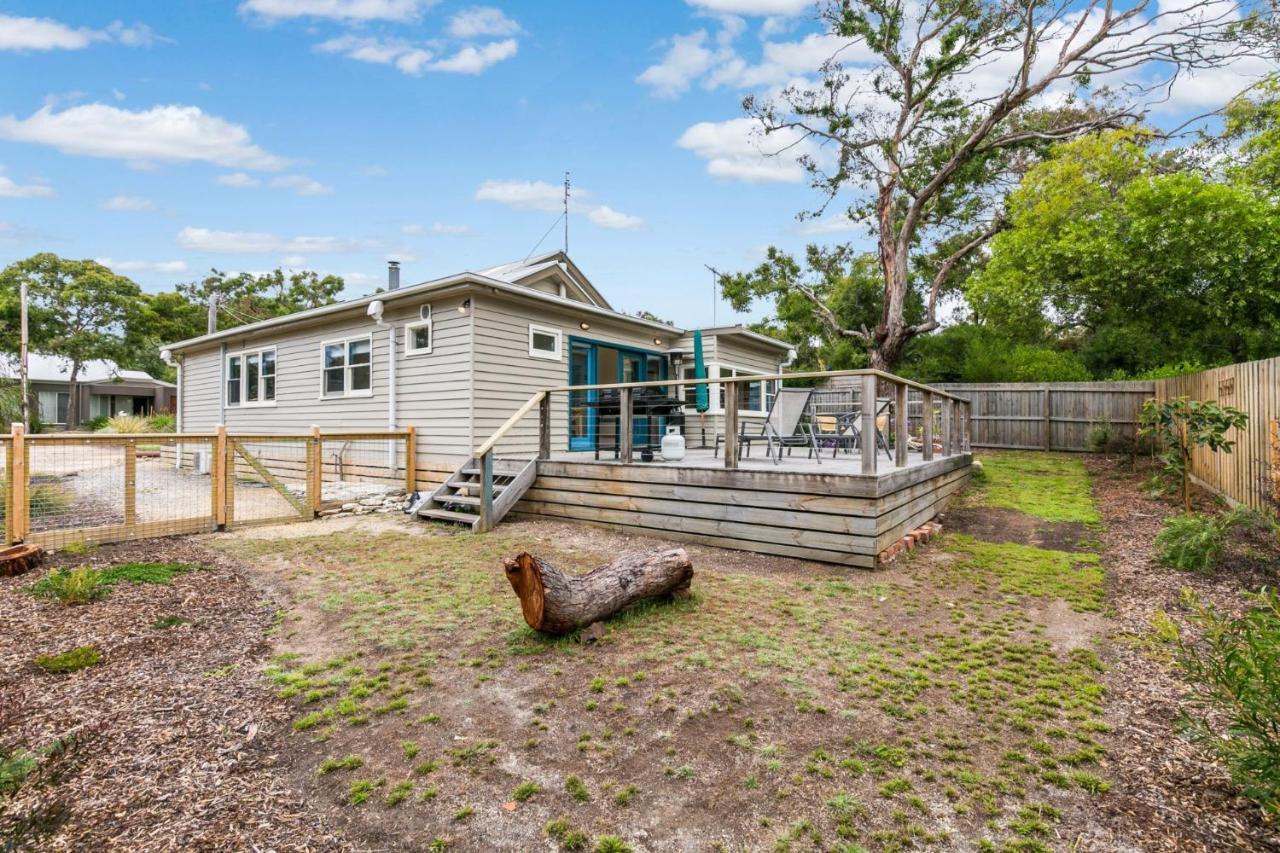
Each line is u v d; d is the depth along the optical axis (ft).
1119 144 46.78
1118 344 50.67
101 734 9.02
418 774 8.10
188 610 14.29
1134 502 25.71
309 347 37.55
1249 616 7.67
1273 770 6.44
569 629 12.33
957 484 29.27
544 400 25.53
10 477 18.66
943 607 14.55
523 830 7.06
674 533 21.42
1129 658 11.66
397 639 12.52
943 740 8.83
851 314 78.23
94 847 6.75
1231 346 42.19
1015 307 49.14
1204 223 37.76
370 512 28.12
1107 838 6.84
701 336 37.63
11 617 13.41
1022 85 45.55
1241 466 21.65
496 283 27.91
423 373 30.71
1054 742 8.79
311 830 7.11
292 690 10.37
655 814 7.29
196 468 44.91
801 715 9.52
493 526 23.63
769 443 24.66
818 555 18.42
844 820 7.16
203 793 7.75
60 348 95.66
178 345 47.80
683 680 10.66
